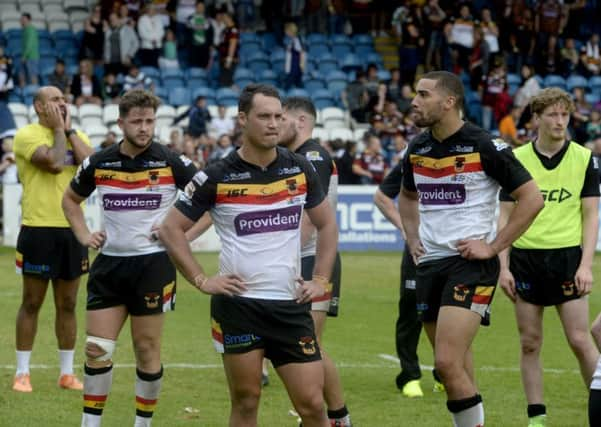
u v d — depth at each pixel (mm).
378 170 53781
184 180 17391
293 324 14000
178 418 19234
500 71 64438
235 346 14016
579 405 20703
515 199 15477
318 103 66875
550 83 70500
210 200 14125
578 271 17797
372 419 19359
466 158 15492
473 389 15539
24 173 20875
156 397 17469
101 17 64938
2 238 52281
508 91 65500
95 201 48406
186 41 68750
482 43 67812
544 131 18297
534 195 15320
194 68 67000
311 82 68562
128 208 17156
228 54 65500
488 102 64375
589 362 18000
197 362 24578
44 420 18828
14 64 64562
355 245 51062
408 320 21469
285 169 14195
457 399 15477
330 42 72500
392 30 73750
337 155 53406
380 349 26828
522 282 18297
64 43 68188
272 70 69000
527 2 72312
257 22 71750
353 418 19422
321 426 14172
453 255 15656
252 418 14305
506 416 19766
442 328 15453
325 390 17125
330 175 18266
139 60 65438
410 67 68312
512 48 71125
